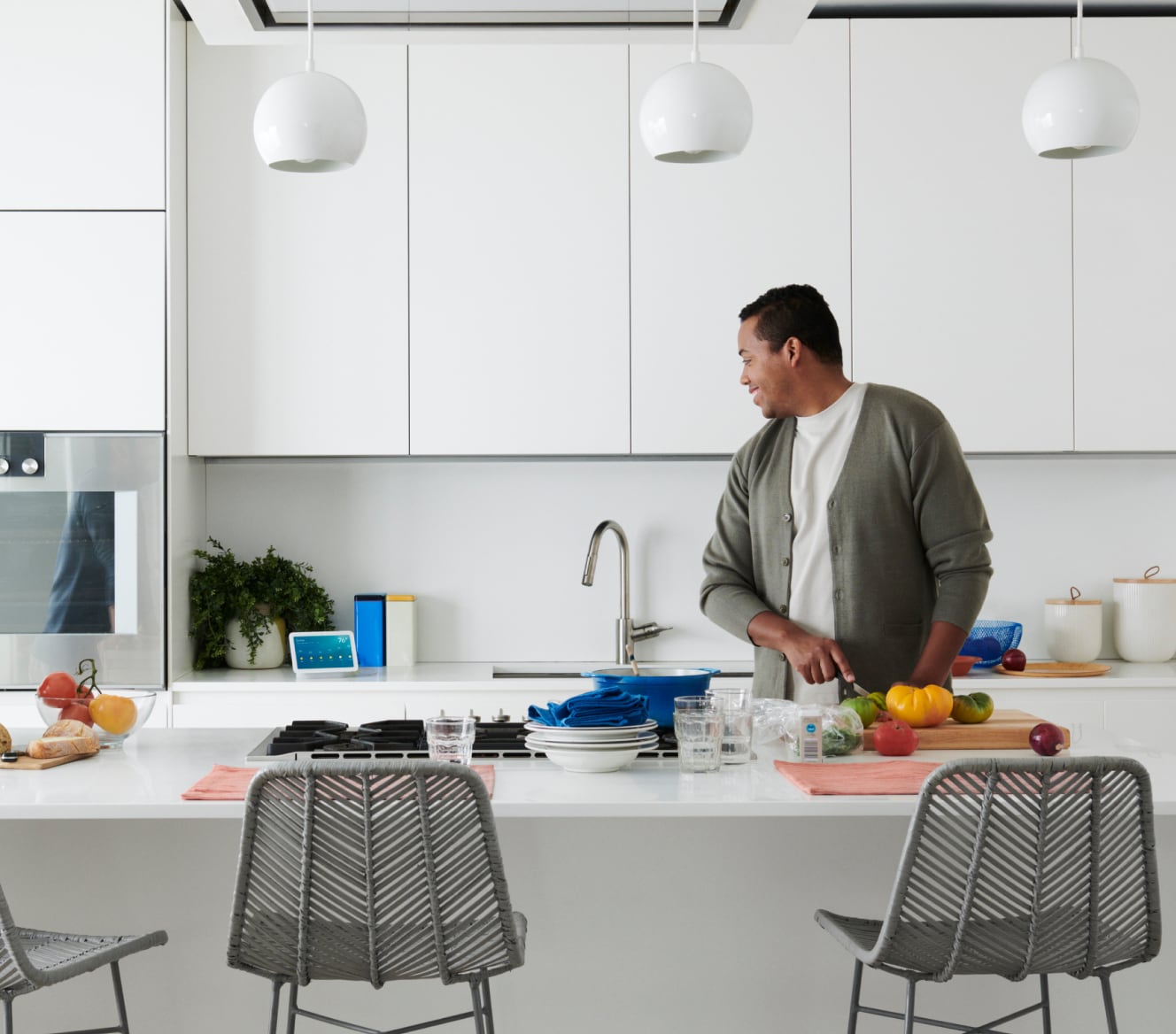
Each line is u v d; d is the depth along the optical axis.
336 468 3.87
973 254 3.52
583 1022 2.14
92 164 3.35
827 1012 2.15
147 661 3.35
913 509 2.44
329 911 1.63
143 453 3.35
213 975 2.12
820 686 2.44
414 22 1.90
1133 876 1.68
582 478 3.88
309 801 1.61
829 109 3.51
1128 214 3.53
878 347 3.52
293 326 3.51
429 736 1.97
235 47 3.50
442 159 3.51
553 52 3.52
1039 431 3.53
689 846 2.14
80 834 2.11
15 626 3.33
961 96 3.52
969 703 2.26
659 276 3.52
